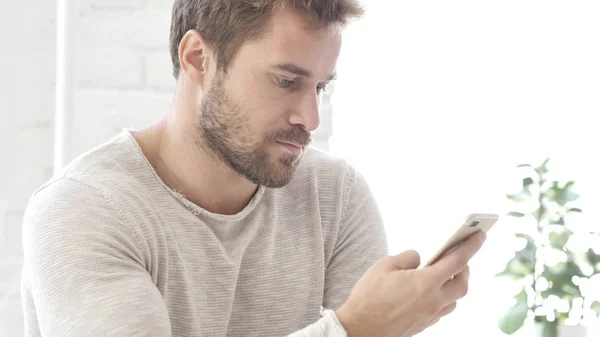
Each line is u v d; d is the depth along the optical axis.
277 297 1.60
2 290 2.26
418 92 2.49
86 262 1.35
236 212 1.59
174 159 1.54
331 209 1.69
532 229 2.46
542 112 2.52
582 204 2.52
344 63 2.48
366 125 2.49
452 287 1.34
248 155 1.47
